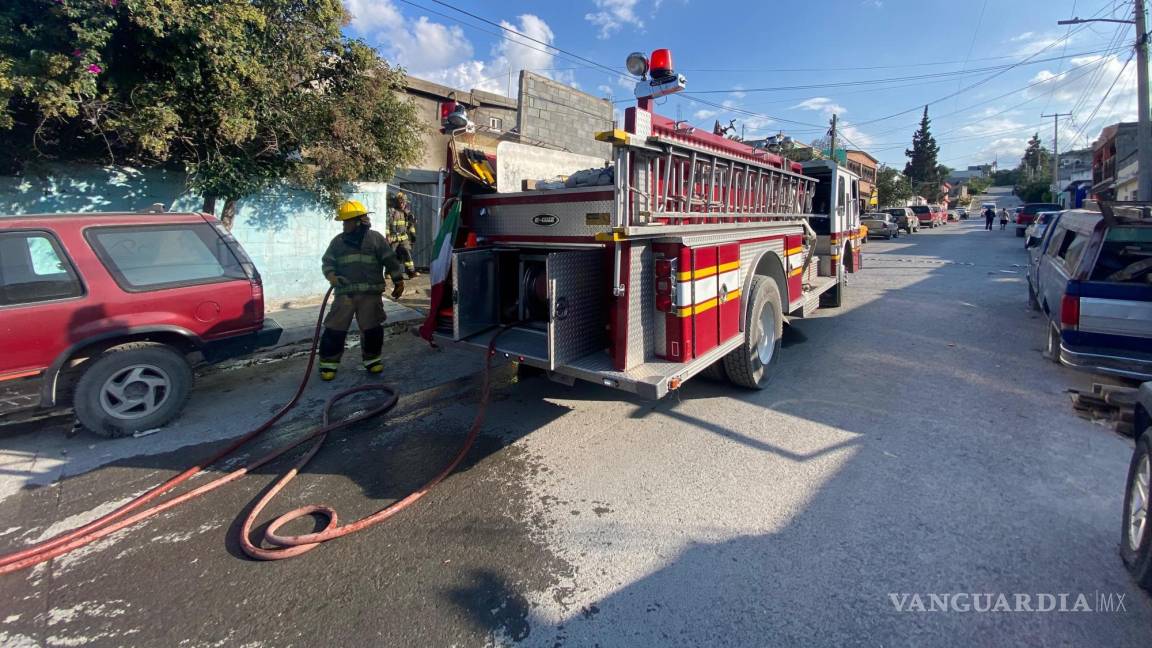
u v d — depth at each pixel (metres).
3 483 3.74
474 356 6.70
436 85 15.53
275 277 9.35
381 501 3.47
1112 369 4.66
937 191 78.69
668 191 4.05
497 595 2.61
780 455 3.98
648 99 5.06
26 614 2.54
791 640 2.31
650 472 3.76
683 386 5.49
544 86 8.41
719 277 4.27
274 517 3.32
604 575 2.74
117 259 4.47
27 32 5.36
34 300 4.11
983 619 2.40
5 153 6.61
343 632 2.40
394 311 9.02
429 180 13.77
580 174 4.42
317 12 7.39
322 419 4.79
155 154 6.75
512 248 4.96
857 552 2.87
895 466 3.78
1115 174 30.14
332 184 9.05
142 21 5.56
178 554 2.97
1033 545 2.89
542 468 3.86
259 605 2.58
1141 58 15.05
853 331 7.79
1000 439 4.18
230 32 6.25
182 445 4.31
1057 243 6.88
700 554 2.88
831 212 8.54
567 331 3.89
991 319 8.45
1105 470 3.68
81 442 4.36
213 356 4.95
